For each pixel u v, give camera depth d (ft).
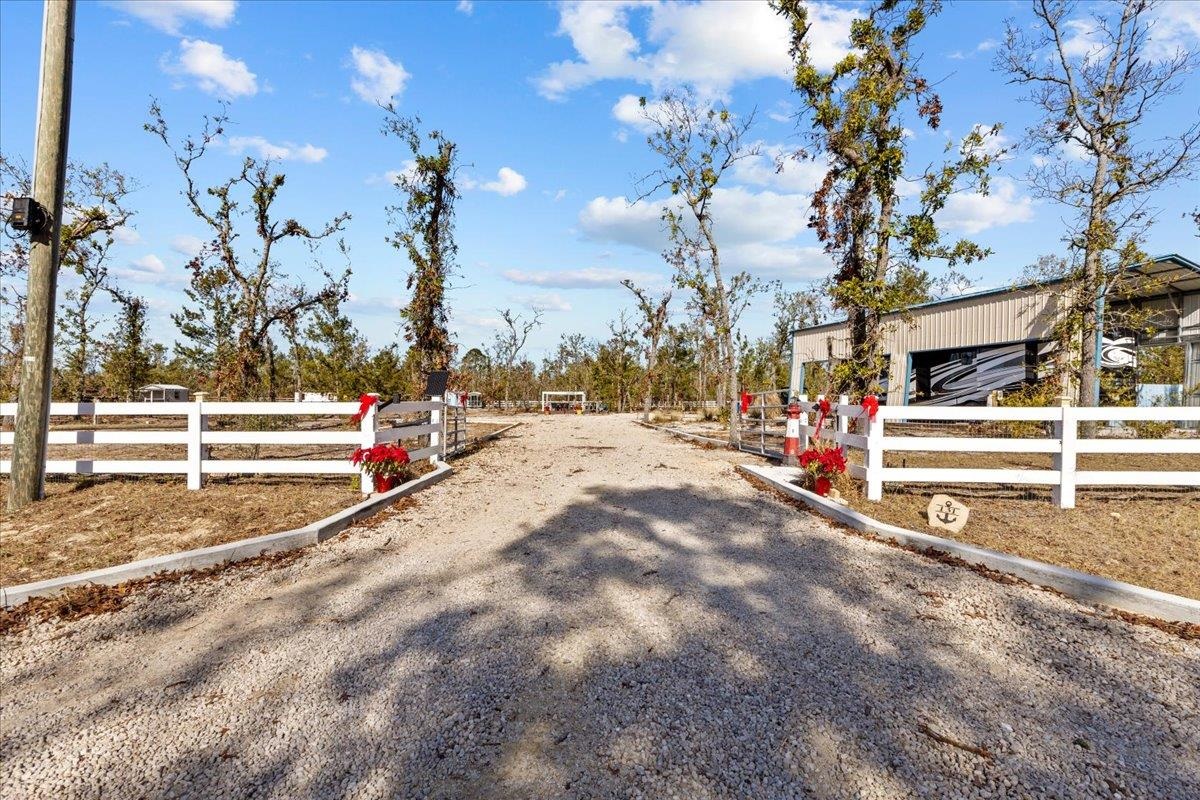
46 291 21.71
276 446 43.14
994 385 63.31
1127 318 49.60
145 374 81.10
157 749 8.30
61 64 21.25
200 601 13.62
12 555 16.14
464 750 8.33
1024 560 15.98
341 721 8.98
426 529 20.06
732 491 26.94
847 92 33.40
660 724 8.97
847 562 16.76
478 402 138.31
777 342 122.83
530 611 13.08
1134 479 23.06
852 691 9.98
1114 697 9.96
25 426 21.47
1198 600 13.73
